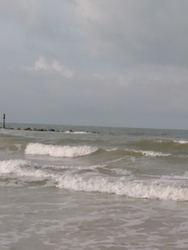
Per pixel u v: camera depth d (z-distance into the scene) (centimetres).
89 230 730
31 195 1073
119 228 743
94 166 1644
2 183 1274
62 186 1195
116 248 625
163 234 706
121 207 925
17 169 1475
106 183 1165
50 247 625
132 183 1143
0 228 738
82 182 1202
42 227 747
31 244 641
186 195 1011
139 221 797
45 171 1434
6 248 618
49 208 911
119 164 1775
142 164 1766
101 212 874
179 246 637
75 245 638
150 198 1030
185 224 774
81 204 959
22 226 753
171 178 1330
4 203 966
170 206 935
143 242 658
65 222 786
